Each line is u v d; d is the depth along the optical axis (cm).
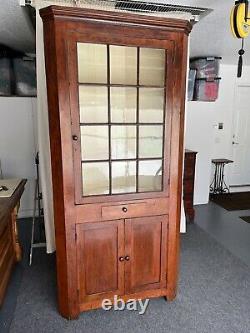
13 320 189
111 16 156
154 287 203
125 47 167
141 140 182
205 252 287
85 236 179
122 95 174
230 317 194
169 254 200
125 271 193
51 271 250
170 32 170
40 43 215
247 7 170
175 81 176
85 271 185
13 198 217
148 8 224
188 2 210
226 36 295
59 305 195
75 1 211
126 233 187
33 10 228
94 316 194
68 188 170
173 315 196
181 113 183
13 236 255
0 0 204
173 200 192
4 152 361
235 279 240
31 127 361
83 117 168
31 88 353
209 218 381
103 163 177
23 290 222
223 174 504
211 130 421
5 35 294
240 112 500
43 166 241
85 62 162
